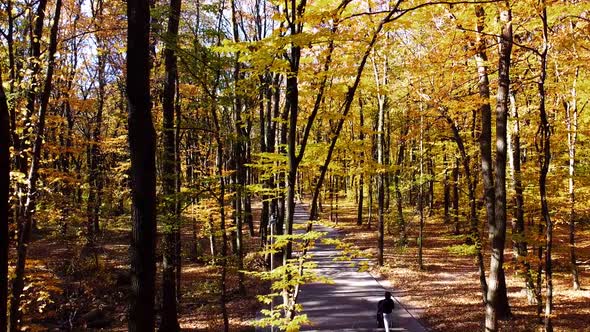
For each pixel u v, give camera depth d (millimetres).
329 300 15719
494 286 10117
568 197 15992
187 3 20844
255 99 16531
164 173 12688
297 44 6438
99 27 14836
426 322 13625
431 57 12133
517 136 15773
